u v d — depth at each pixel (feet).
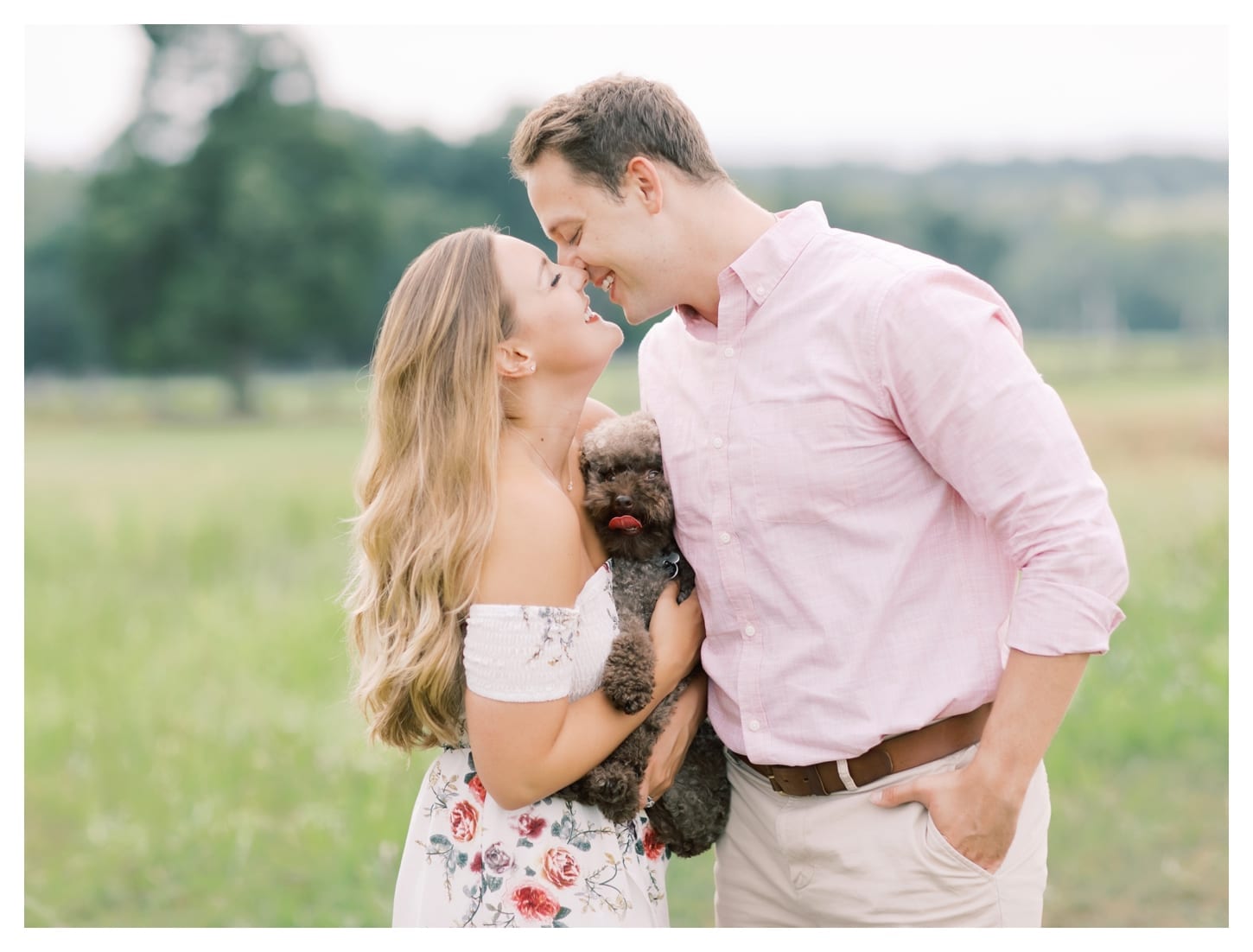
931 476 7.86
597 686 8.43
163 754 19.81
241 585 33.60
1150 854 15.81
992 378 7.37
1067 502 7.25
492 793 7.84
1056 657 7.25
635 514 8.64
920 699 7.77
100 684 24.00
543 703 7.66
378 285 173.17
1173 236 143.54
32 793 18.90
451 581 7.83
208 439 94.43
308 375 171.42
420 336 8.14
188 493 54.24
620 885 8.27
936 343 7.42
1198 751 18.93
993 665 7.88
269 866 15.78
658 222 8.25
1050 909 14.51
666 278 8.39
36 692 23.84
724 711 8.52
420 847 8.54
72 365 174.70
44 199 180.24
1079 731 19.35
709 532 8.27
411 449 8.16
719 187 8.44
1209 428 59.98
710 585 8.32
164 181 165.27
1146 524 35.14
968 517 7.94
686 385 8.62
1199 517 35.78
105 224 164.45
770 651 8.05
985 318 7.51
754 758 8.17
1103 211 151.12
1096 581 7.23
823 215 8.29
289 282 162.81
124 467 69.10
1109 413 66.28
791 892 8.51
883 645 7.80
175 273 164.76
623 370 74.74
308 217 164.96
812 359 7.82
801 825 8.21
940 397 7.43
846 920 8.14
